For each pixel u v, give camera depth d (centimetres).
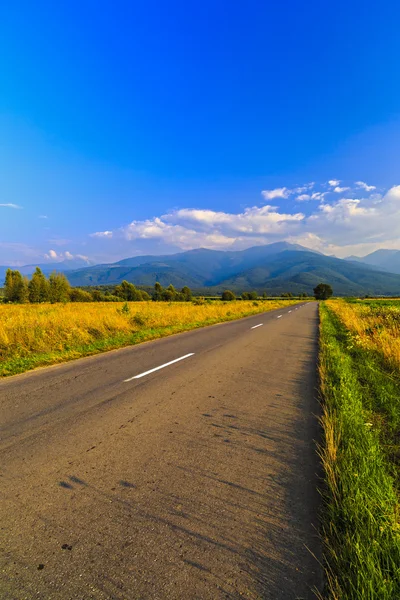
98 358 774
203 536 197
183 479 259
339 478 239
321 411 414
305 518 214
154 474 266
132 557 181
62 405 440
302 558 181
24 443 326
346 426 328
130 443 324
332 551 175
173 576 169
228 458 293
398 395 455
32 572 171
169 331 1257
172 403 443
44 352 838
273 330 1370
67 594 159
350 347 823
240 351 853
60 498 235
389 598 145
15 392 505
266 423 375
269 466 279
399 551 169
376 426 354
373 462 256
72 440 332
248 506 226
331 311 2697
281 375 600
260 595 158
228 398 465
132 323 1347
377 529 184
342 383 479
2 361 739
